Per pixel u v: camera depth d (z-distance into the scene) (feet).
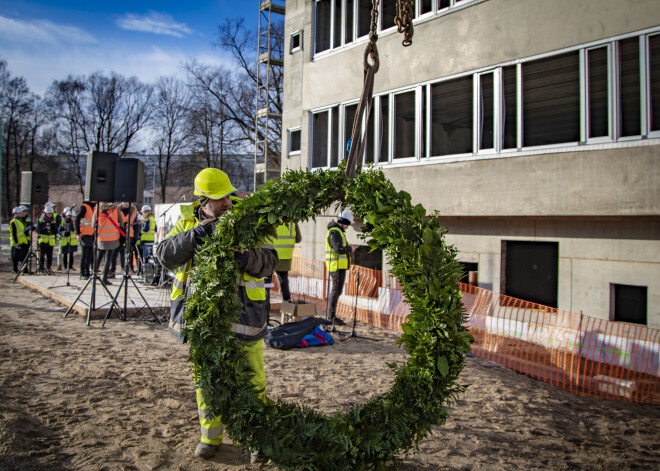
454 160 29.99
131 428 13.58
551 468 12.82
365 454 9.81
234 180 140.26
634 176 22.91
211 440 12.03
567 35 25.40
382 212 10.55
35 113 168.04
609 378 21.01
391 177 33.40
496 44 28.19
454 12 30.30
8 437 12.00
